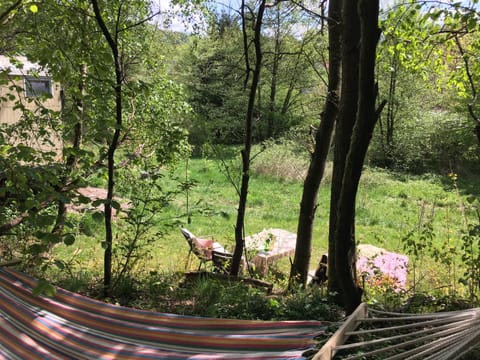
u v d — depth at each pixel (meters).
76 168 4.49
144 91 4.24
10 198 3.44
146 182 5.55
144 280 5.27
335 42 6.04
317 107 28.97
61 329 2.78
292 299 4.57
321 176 6.34
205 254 6.98
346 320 2.64
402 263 7.22
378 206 14.19
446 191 16.95
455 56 6.21
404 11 5.11
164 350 2.66
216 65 8.40
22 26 4.42
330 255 4.96
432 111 24.14
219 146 6.60
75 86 4.29
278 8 6.25
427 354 2.10
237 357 2.46
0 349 2.49
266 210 13.25
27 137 5.26
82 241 8.22
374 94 3.39
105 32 4.16
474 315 2.30
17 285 3.08
